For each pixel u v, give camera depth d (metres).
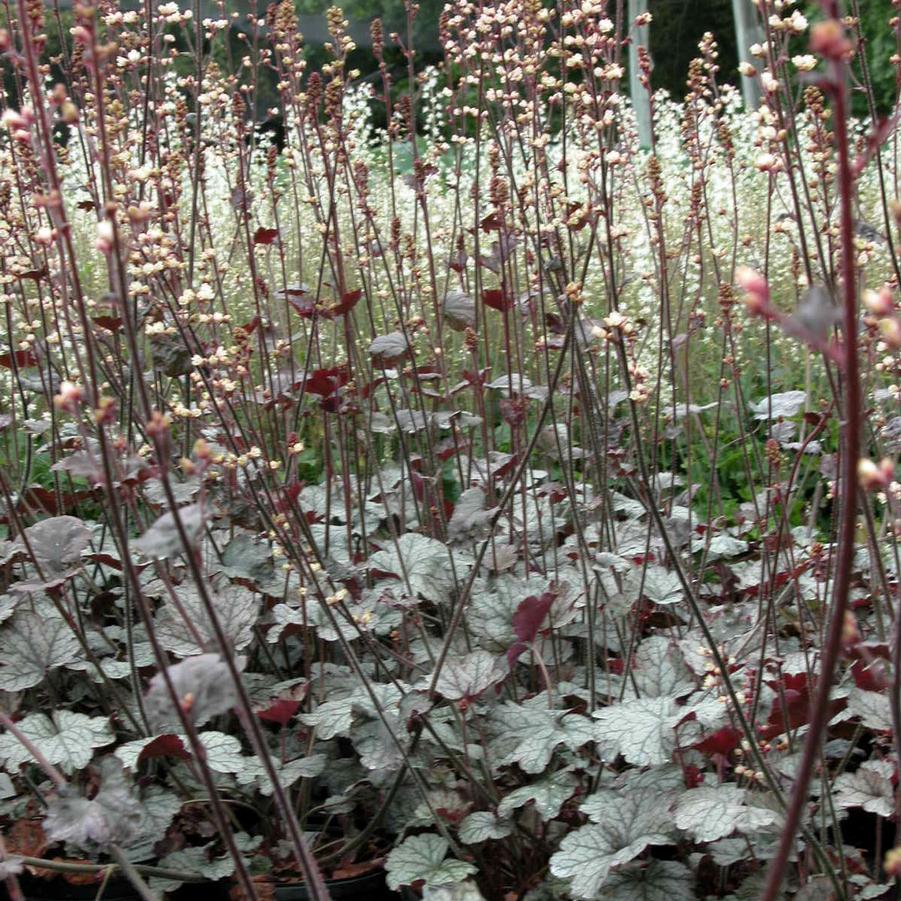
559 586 2.92
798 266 3.02
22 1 1.70
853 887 2.25
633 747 2.29
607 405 3.14
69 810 1.89
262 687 2.82
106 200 1.76
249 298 5.75
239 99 3.56
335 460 5.11
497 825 2.47
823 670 1.29
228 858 2.67
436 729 2.73
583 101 2.88
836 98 1.13
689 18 15.74
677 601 3.00
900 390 2.69
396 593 3.01
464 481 3.87
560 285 2.98
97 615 3.13
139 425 3.06
